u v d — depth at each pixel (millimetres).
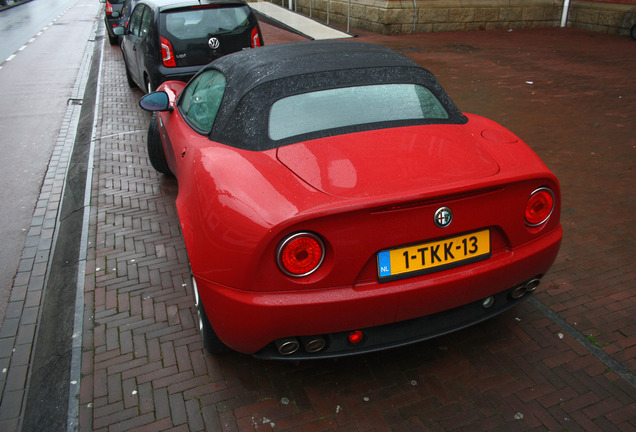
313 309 2100
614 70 10000
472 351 2732
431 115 2760
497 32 15461
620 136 6113
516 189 2295
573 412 2326
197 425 2336
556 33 15203
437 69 10305
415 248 2184
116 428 2340
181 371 2670
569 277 3338
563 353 2686
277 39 13914
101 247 3979
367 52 3131
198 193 2496
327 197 2092
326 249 2088
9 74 12258
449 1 15070
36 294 3648
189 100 3783
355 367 2656
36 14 29609
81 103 9305
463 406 2385
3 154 6715
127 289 3420
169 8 6680
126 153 6172
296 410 2398
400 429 2275
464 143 2533
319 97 2695
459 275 2252
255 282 2111
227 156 2553
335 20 17047
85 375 2668
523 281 2484
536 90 8508
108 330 3014
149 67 6898
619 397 2398
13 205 5168
